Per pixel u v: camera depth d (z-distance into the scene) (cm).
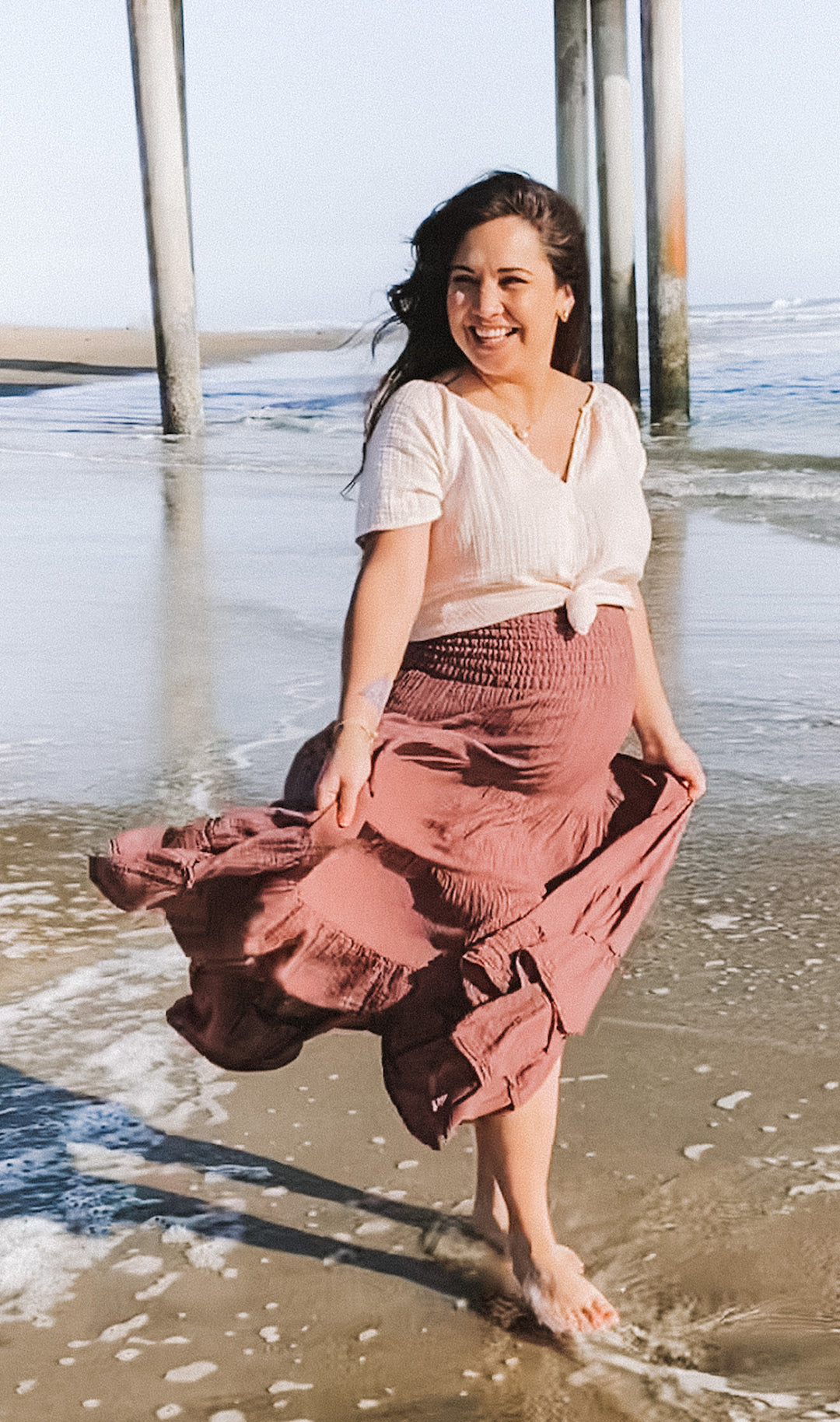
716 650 681
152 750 533
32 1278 249
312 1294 245
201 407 1988
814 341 4253
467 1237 261
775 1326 234
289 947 229
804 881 416
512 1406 217
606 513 237
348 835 224
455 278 234
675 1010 342
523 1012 226
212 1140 291
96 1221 265
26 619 762
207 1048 240
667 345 2114
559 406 241
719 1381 222
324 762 228
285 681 624
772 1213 263
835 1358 226
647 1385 222
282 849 219
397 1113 300
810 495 1256
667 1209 265
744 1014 339
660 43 2094
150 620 754
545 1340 233
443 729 236
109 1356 230
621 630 244
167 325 1955
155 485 1364
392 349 250
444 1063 227
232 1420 215
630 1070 316
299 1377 225
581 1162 280
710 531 1057
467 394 237
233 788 488
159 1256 255
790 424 2030
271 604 791
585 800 245
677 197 2103
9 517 1158
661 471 1454
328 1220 265
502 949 228
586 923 237
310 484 1369
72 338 6512
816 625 727
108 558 951
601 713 238
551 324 237
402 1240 260
